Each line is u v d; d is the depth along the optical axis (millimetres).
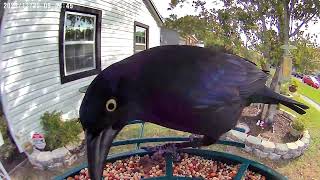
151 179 285
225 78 194
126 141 350
